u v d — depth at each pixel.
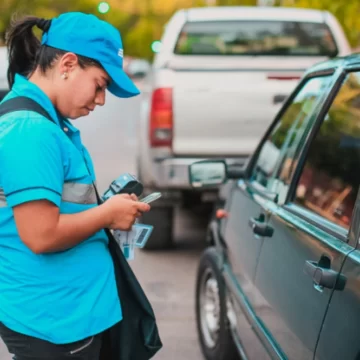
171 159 11.45
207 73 11.46
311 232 4.95
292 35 12.27
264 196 6.55
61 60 4.27
